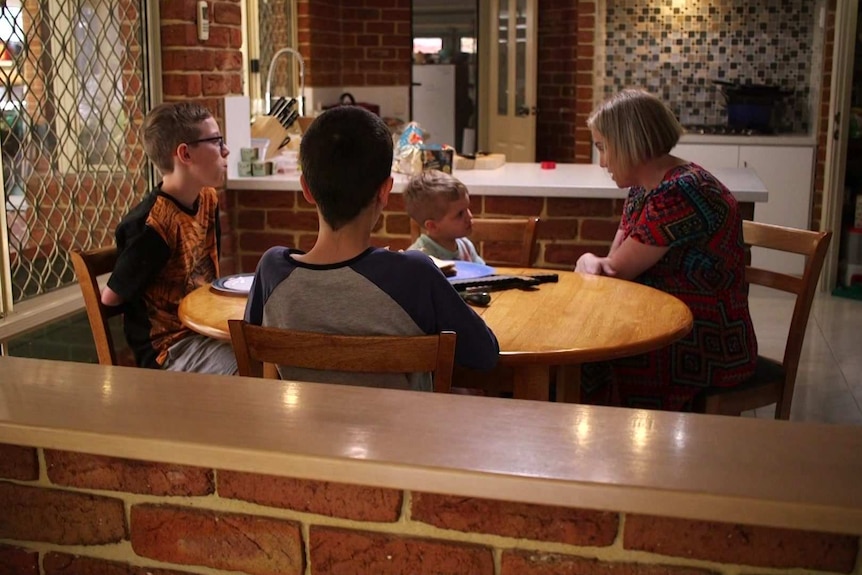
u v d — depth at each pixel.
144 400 1.11
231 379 1.17
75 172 3.01
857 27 5.25
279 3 5.89
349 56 6.98
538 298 2.20
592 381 2.57
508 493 0.90
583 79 6.40
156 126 2.38
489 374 1.96
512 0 7.08
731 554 0.88
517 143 7.16
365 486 0.96
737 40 6.28
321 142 1.53
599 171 3.91
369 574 0.98
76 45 2.97
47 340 2.83
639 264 2.44
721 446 0.96
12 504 1.09
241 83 3.87
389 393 1.12
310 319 1.57
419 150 3.64
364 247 1.60
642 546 0.90
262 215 3.77
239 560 1.02
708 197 2.39
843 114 5.29
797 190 5.74
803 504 0.84
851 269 5.48
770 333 4.59
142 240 2.32
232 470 0.99
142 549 1.05
